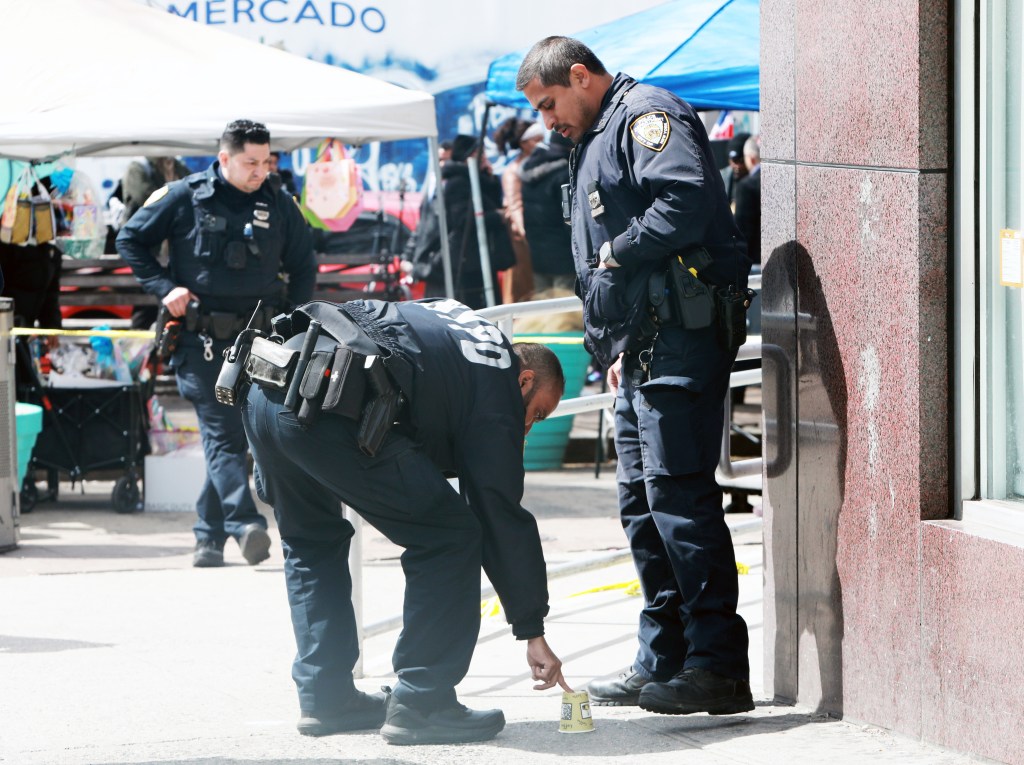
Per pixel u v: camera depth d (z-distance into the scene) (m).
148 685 17.83
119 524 31.53
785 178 15.49
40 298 35.25
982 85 13.53
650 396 15.01
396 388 13.76
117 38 30.77
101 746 14.80
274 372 13.89
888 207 14.03
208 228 26.05
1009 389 13.77
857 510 14.61
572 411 20.95
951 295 13.77
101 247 37.59
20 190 34.69
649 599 15.99
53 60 30.00
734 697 15.16
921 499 13.82
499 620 21.62
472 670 18.59
